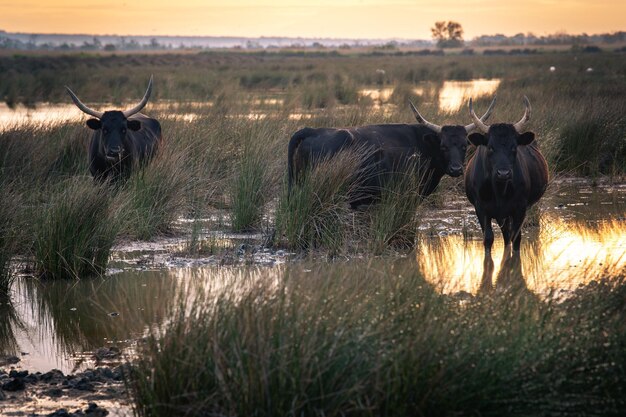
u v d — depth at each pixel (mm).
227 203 24500
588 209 24266
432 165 21906
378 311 10633
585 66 101062
